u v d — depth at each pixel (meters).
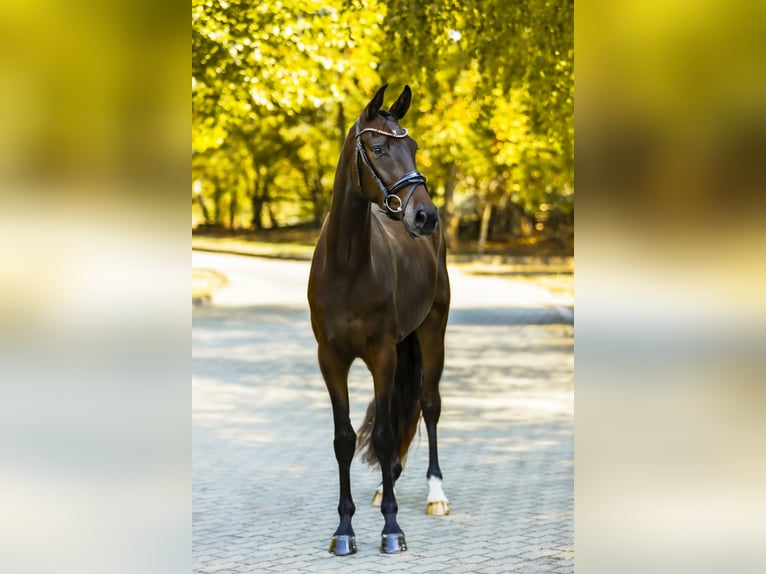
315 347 18.91
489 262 44.72
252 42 14.61
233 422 11.09
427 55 15.05
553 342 19.59
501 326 22.61
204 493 7.73
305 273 39.09
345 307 6.09
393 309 6.27
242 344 19.33
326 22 15.48
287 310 26.66
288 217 61.75
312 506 7.31
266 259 45.19
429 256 7.14
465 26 14.78
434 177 43.41
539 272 39.62
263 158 51.34
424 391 7.40
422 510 7.16
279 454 9.33
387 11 14.68
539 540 6.27
